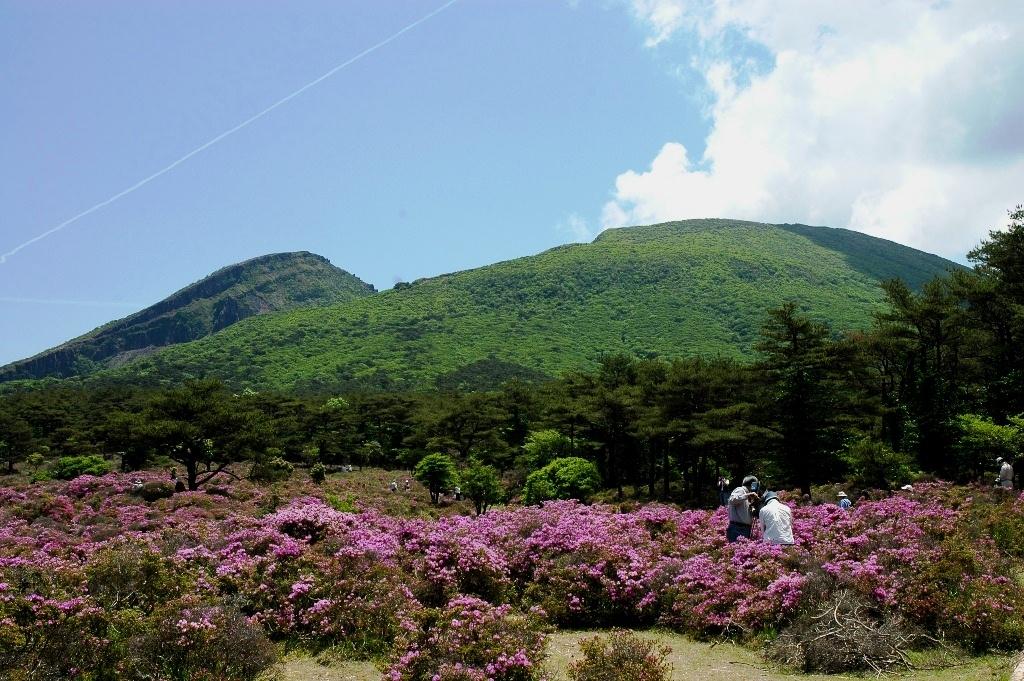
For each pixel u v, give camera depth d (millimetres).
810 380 38938
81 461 56812
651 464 47719
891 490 28156
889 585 10453
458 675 8242
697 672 8898
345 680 8797
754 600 10727
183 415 51062
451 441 73250
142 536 16359
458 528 16000
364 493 48344
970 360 47406
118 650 8641
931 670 8461
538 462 55531
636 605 11883
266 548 13430
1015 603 9852
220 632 9094
